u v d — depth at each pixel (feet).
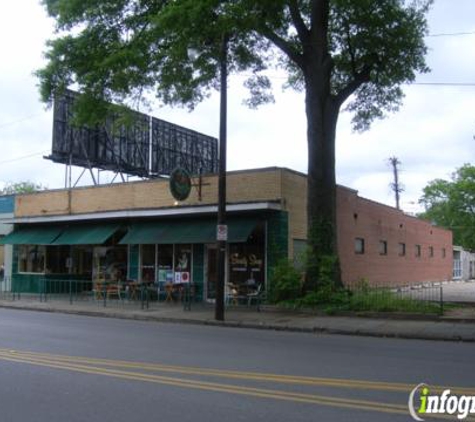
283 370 30.81
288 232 75.46
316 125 69.92
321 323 56.29
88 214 87.25
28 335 45.37
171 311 67.72
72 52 69.00
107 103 70.74
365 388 26.32
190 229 78.74
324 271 66.90
